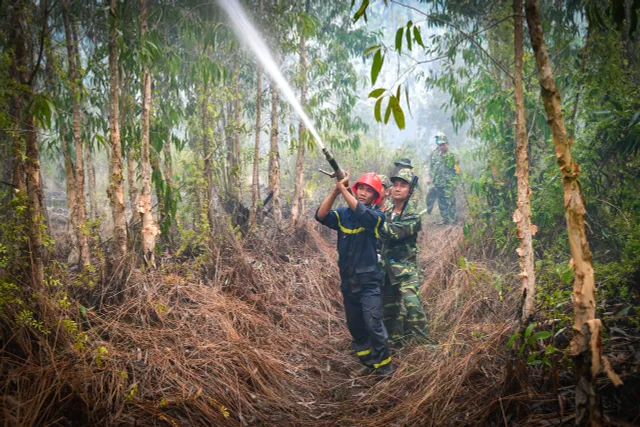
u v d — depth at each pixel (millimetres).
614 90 3939
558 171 4281
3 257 2748
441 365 3314
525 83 5012
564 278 2627
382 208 4652
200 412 2736
